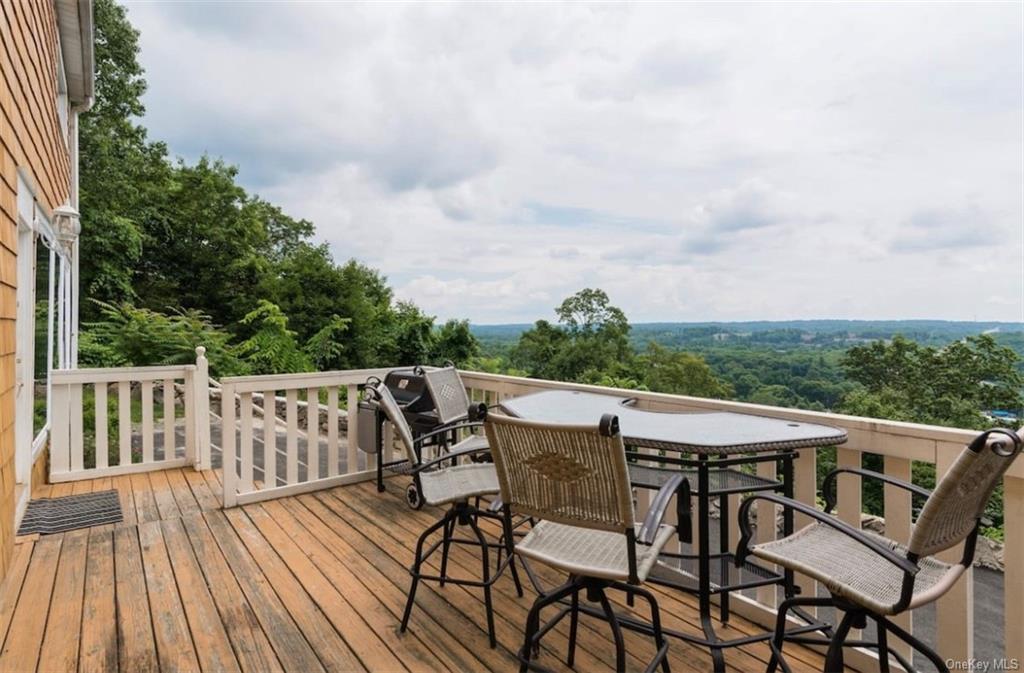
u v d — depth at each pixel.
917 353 11.94
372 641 2.22
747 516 1.87
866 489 6.10
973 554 1.55
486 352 14.79
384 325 14.30
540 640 2.21
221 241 15.97
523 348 18.77
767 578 2.30
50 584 2.70
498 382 4.31
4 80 2.79
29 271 3.80
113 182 13.16
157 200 15.41
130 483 4.50
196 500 4.04
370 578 2.77
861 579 1.58
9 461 2.89
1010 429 1.28
